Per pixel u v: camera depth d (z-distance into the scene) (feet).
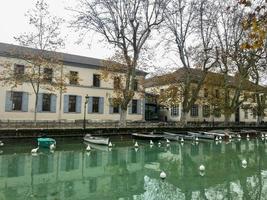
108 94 132.77
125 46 98.37
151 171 51.80
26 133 75.20
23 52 94.94
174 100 125.90
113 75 123.13
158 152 74.28
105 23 96.02
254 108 153.58
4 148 69.62
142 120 143.74
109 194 36.94
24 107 110.63
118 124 107.86
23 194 36.01
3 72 95.86
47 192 37.19
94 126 98.68
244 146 91.35
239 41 107.65
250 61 103.81
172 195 36.78
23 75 92.32
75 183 42.34
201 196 36.60
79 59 131.13
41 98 115.24
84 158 62.95
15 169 50.16
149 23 99.81
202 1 108.99
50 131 79.20
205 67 115.55
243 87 133.18
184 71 121.49
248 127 135.03
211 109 150.10
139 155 69.26
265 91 138.92
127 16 97.45
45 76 97.60
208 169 53.93
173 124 118.83
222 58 116.57
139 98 143.33
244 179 45.70
